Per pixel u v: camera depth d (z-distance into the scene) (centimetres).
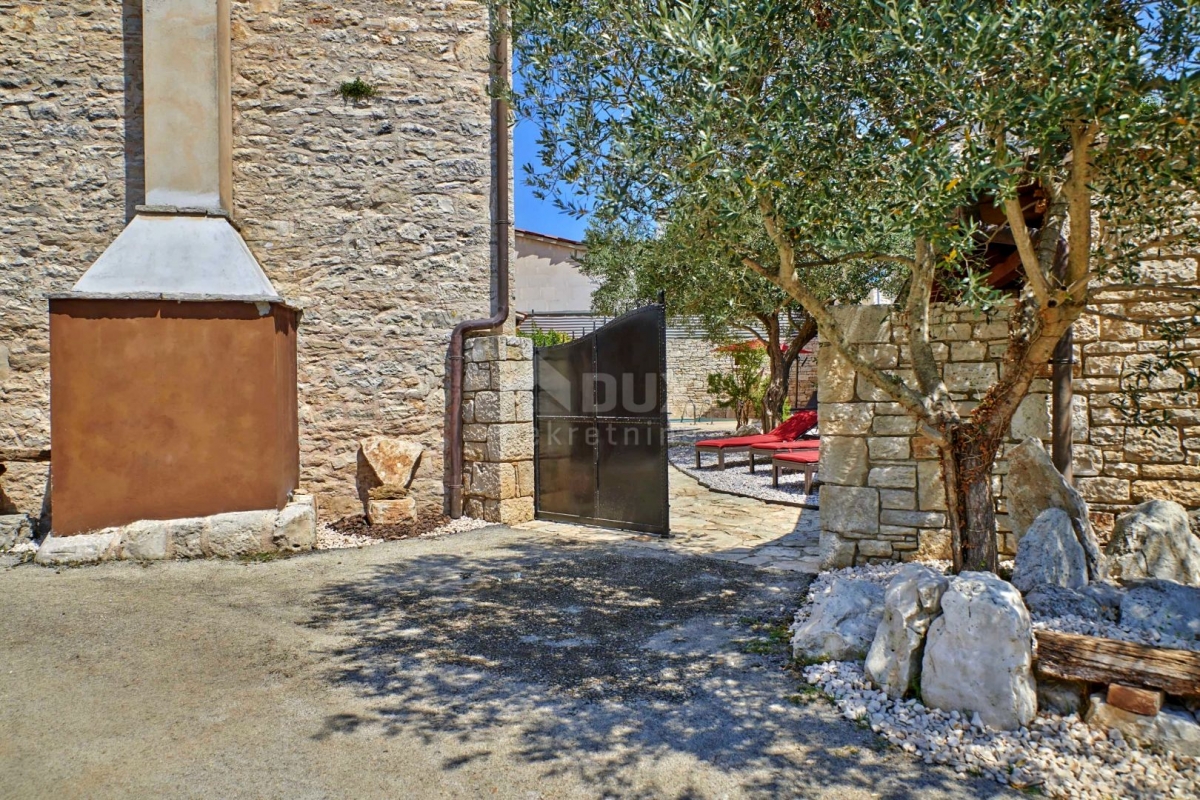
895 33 280
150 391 592
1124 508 523
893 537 498
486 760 267
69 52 677
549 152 399
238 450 611
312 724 296
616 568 548
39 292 673
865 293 1112
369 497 705
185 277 604
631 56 372
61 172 676
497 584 507
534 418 762
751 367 1728
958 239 285
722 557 580
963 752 263
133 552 573
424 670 352
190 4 647
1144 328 513
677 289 1205
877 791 244
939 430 389
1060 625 329
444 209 746
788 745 275
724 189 328
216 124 650
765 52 351
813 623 359
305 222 716
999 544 482
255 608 453
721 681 334
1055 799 237
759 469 1163
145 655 373
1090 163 312
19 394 670
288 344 676
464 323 745
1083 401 531
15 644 388
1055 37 260
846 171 346
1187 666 266
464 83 748
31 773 259
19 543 611
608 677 341
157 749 276
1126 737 262
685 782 251
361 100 728
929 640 300
